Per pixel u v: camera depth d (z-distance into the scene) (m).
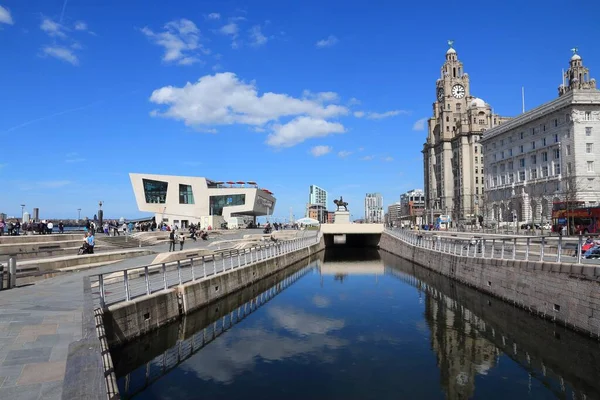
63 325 12.48
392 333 22.05
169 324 20.81
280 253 47.12
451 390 14.63
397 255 64.31
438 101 172.62
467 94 165.75
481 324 23.59
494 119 154.25
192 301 23.28
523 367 16.83
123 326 17.00
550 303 21.22
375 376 16.03
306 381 15.55
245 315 26.52
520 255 29.75
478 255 32.81
